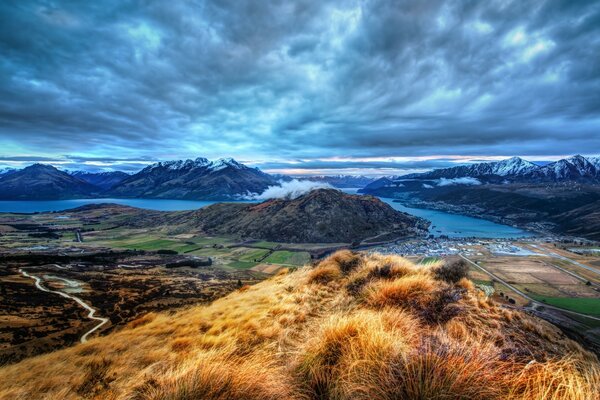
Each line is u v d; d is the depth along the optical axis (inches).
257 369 153.7
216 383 138.5
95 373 273.7
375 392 124.5
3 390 271.7
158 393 147.3
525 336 232.8
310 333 240.4
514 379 123.4
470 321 248.7
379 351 147.9
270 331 276.1
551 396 113.7
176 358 266.2
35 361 368.5
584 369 127.8
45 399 243.4
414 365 127.0
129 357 306.7
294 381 153.3
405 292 303.3
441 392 114.2
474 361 127.0
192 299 3144.7
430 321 251.0
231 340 264.5
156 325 458.3
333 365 158.2
